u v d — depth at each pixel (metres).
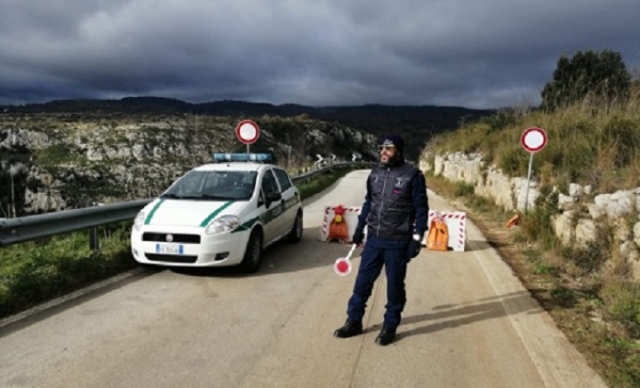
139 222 6.92
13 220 5.94
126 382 3.84
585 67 20.53
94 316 5.23
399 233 4.75
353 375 4.07
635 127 9.88
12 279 5.77
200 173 8.44
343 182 26.38
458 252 8.88
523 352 4.57
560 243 8.33
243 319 5.25
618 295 5.91
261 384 3.87
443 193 20.23
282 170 9.73
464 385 3.94
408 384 3.94
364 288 4.91
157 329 4.92
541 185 10.26
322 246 9.31
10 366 4.06
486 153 16.41
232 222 6.85
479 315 5.56
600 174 8.61
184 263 6.67
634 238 6.52
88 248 7.47
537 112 17.28
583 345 4.73
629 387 3.94
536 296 6.24
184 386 3.81
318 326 5.12
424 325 5.24
